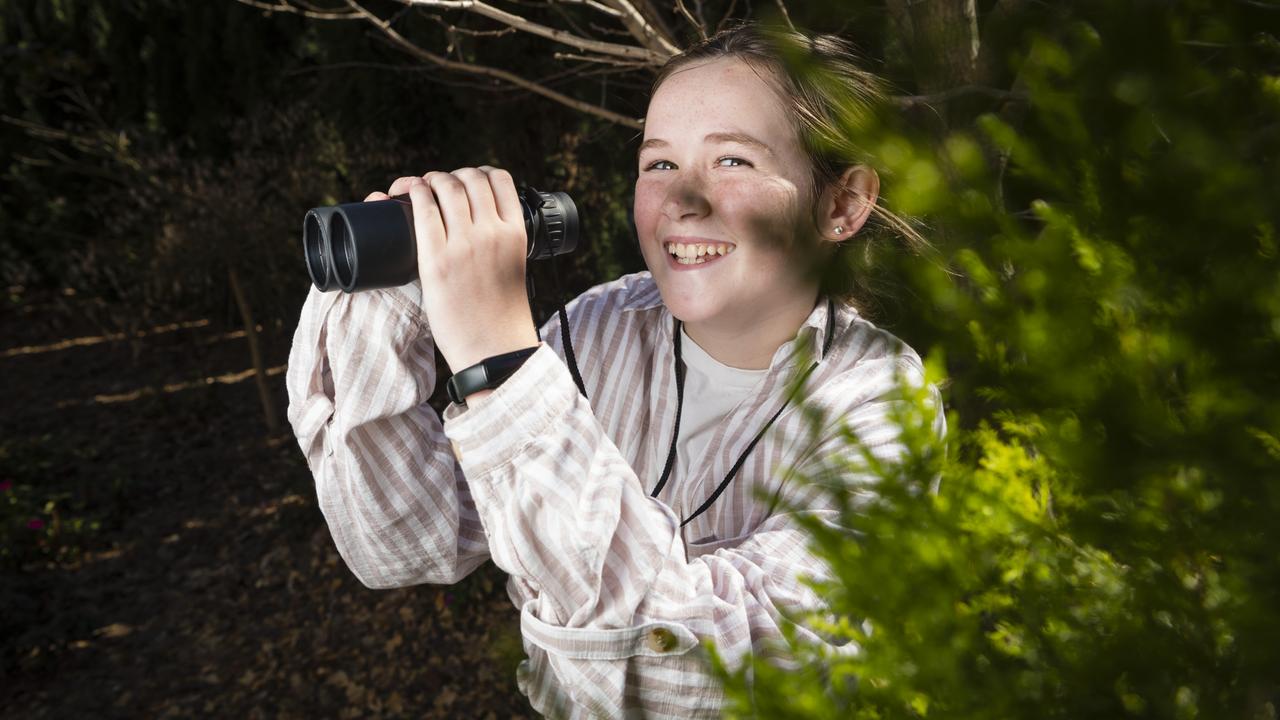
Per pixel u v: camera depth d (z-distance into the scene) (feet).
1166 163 1.65
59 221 48.98
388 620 23.59
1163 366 1.72
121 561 27.43
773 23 3.16
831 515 2.68
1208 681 1.70
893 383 3.11
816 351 3.31
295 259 36.32
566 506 2.44
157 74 44.29
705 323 3.48
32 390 39.52
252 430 35.01
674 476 3.68
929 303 1.92
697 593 2.53
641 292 3.98
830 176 3.14
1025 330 1.76
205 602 25.27
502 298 2.68
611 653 2.41
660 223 3.23
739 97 3.08
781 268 3.21
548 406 2.53
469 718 20.27
